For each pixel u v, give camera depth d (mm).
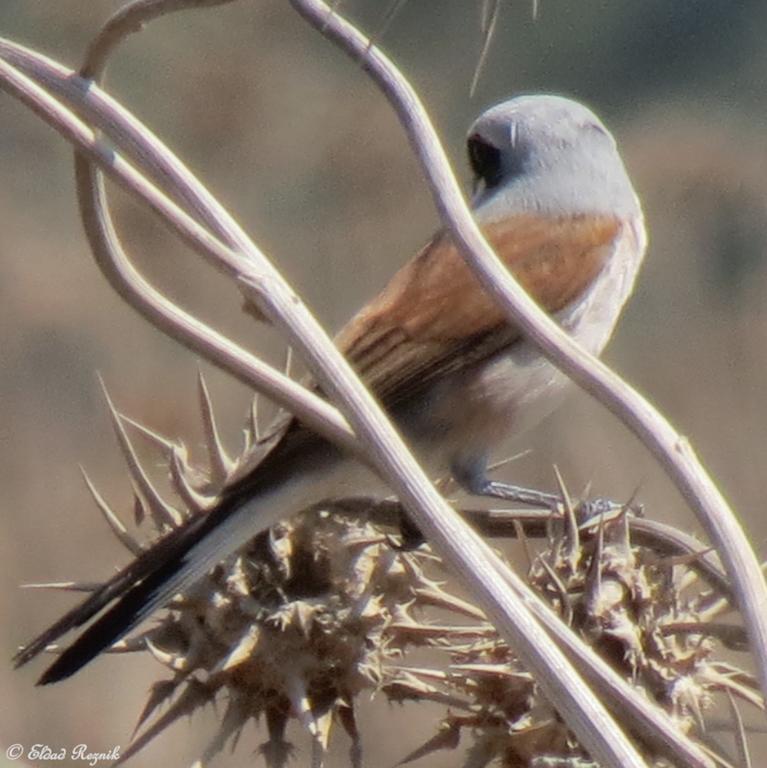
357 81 20656
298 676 6348
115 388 17672
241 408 17156
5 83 5590
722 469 18094
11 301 18734
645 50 22703
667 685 6219
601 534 6301
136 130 5605
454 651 6453
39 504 16656
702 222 19734
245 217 20234
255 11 21016
